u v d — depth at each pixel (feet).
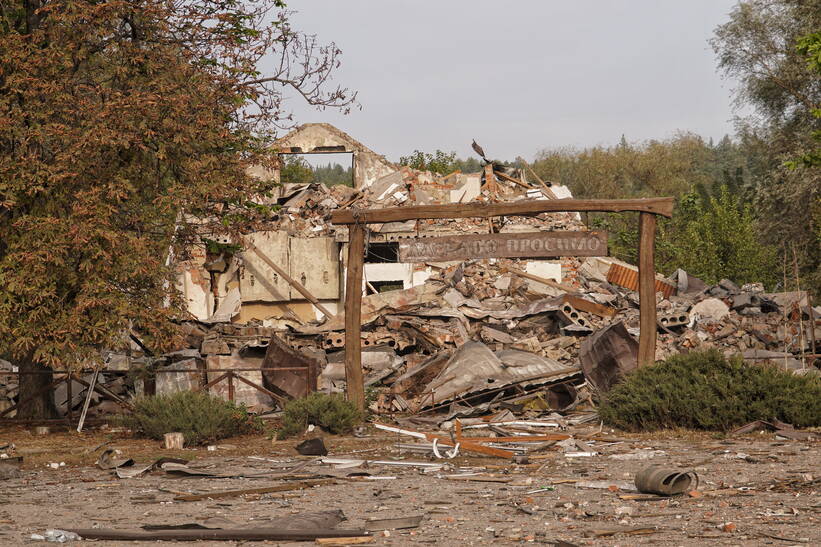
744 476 31.83
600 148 250.37
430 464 37.65
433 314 78.07
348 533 22.75
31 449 46.19
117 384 66.39
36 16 57.31
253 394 64.44
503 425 51.26
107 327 50.60
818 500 26.55
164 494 31.32
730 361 49.49
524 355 66.95
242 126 61.93
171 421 48.98
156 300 54.24
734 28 125.90
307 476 34.65
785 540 21.12
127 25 59.93
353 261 56.39
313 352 71.82
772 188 124.26
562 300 80.84
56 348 50.11
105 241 51.21
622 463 36.68
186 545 22.33
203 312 99.40
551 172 249.34
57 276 51.13
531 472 35.09
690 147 272.51
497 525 24.25
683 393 47.70
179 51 58.34
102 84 57.72
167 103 53.21
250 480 34.50
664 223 178.50
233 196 58.85
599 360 60.90
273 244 104.32
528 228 109.50
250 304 103.91
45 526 25.35
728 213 167.22
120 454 42.22
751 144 133.08
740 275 157.99
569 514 25.67
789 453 37.96
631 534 22.47
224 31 59.93
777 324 79.71
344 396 56.95
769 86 125.70
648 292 53.83
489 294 92.63
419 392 64.13
